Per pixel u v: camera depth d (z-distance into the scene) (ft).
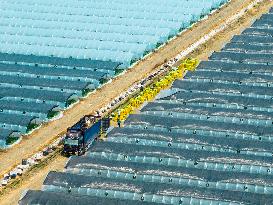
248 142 331.98
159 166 305.12
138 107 401.29
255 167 307.58
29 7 594.65
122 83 444.55
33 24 555.28
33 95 408.67
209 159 313.94
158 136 339.98
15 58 480.23
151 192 282.15
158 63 480.64
